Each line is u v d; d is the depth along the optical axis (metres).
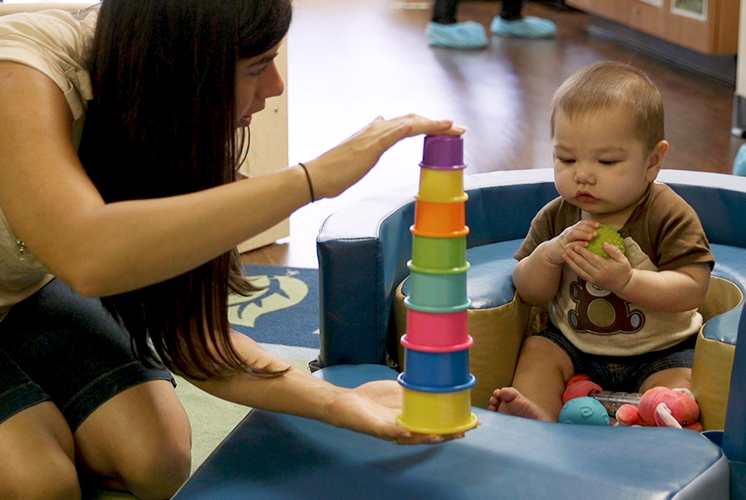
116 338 1.14
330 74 3.80
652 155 1.08
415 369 0.74
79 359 1.10
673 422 0.94
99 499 1.13
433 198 0.72
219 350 0.93
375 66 3.95
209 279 0.90
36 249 0.78
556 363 1.16
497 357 1.13
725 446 0.88
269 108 1.99
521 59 4.01
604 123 1.04
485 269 1.24
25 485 0.97
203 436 1.26
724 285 1.17
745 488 0.85
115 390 1.08
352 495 0.80
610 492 0.76
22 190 0.78
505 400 1.02
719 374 0.96
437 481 0.80
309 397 0.89
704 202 1.32
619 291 1.07
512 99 3.30
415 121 0.74
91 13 0.97
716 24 3.17
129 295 0.98
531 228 1.24
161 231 0.73
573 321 1.17
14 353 1.11
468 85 3.54
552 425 0.90
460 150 0.73
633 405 1.05
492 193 1.38
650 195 1.12
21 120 0.80
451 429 0.74
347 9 5.77
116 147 0.86
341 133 2.88
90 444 1.08
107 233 0.74
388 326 1.17
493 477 0.80
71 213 0.75
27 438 0.99
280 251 2.06
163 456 1.08
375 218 1.15
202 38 0.79
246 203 0.74
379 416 0.82
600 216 1.13
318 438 0.90
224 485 0.83
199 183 0.85
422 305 0.73
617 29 4.34
